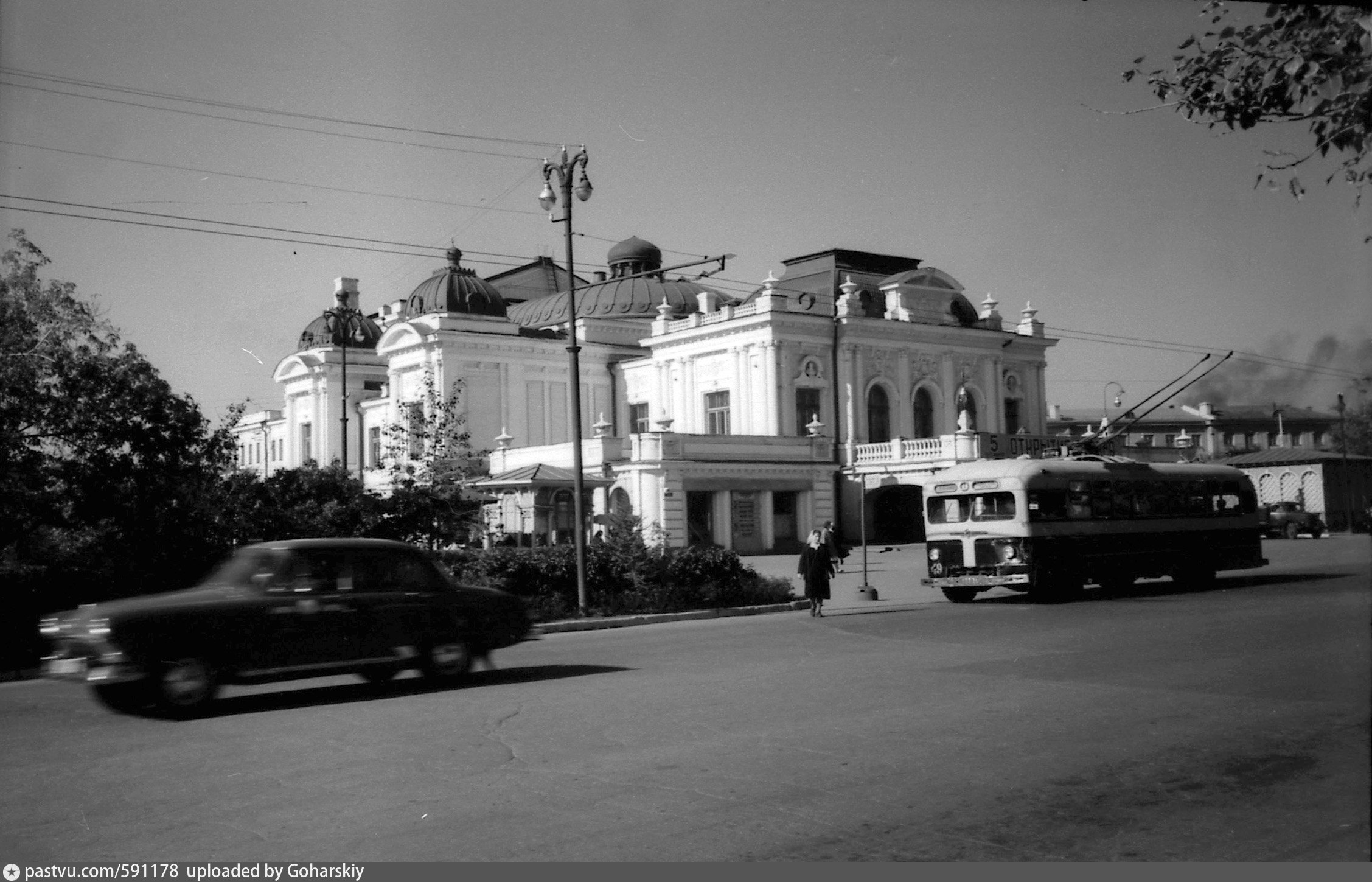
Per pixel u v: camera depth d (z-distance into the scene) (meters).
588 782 8.65
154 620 12.13
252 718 12.16
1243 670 13.41
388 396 69.94
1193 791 7.99
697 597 25.67
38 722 12.35
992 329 66.75
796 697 12.41
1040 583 25.00
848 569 40.22
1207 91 9.65
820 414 59.06
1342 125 9.23
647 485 49.38
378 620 13.59
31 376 20.67
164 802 8.43
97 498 21.64
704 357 61.53
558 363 65.88
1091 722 10.53
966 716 10.99
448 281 65.25
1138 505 26.75
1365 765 8.37
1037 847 6.84
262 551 13.46
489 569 23.95
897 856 6.72
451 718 11.62
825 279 65.62
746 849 6.91
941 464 53.59
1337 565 30.31
